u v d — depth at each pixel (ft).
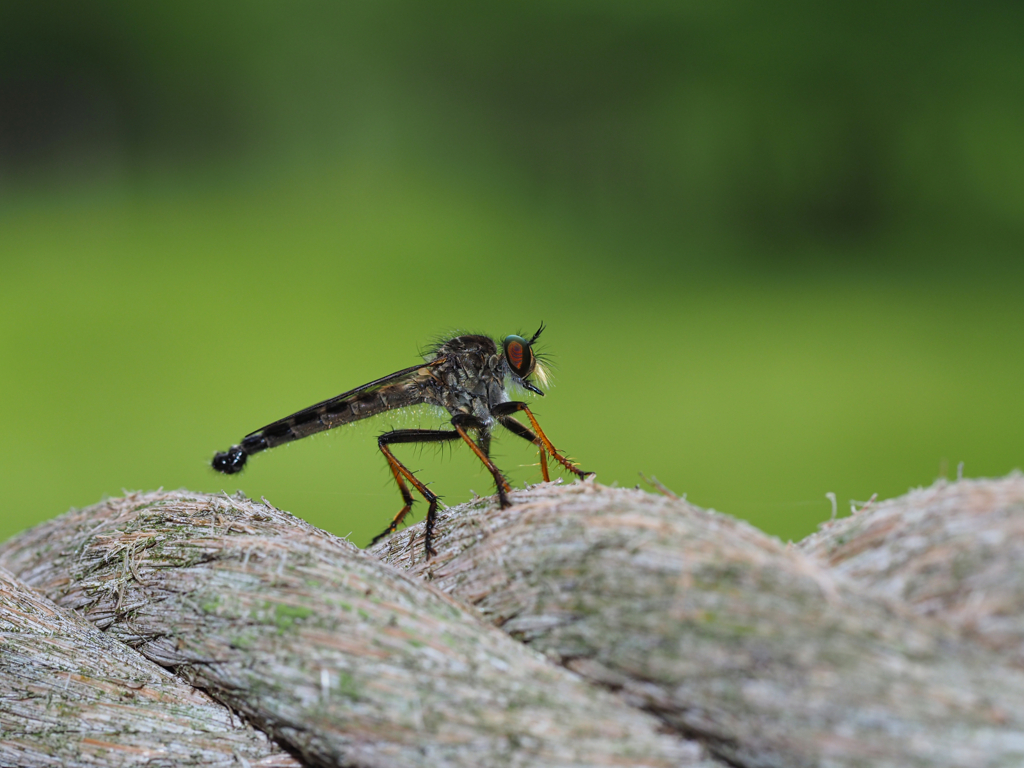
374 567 0.48
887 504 0.47
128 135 2.67
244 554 0.48
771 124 1.75
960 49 1.60
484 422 0.53
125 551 0.49
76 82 2.71
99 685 0.48
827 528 0.47
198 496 0.50
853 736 0.38
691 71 1.84
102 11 2.54
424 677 0.45
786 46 1.69
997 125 1.57
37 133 2.68
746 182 1.81
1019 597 0.40
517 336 0.55
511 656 0.46
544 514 0.48
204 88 2.59
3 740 0.48
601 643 0.44
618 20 1.93
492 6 2.13
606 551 0.46
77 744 0.48
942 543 0.43
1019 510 0.42
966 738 0.37
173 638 0.48
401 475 0.53
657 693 0.42
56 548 0.50
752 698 0.40
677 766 0.42
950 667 0.39
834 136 1.70
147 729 0.48
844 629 0.40
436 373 0.54
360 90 2.43
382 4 2.29
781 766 0.39
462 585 0.48
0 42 2.60
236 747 0.48
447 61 2.29
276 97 2.54
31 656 0.48
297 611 0.47
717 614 0.42
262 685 0.47
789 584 0.42
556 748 0.43
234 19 2.47
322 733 0.46
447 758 0.44
